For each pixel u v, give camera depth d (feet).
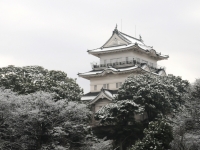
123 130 277.64
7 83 267.39
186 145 238.89
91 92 372.17
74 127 229.25
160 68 398.62
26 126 222.07
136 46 364.38
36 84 268.82
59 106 227.81
